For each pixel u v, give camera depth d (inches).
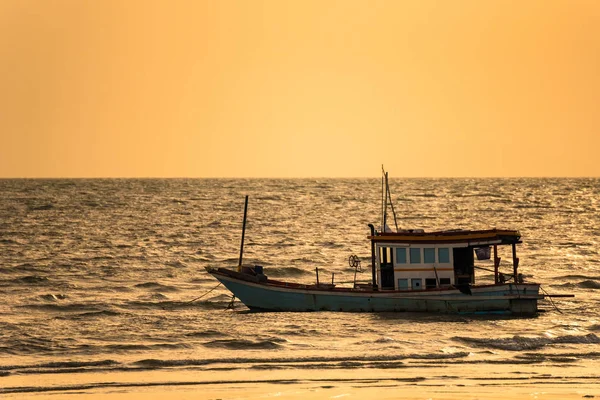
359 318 6988.2
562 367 5270.7
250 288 7391.7
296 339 6220.5
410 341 6067.9
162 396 4616.1
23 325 6934.1
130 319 7258.9
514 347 5885.8
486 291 7096.5
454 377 5002.5
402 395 4589.1
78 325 6943.9
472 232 7170.3
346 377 5024.6
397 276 7190.0
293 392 4665.4
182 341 6181.1
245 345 6018.7
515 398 4530.0
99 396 4633.4
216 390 4734.3
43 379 5029.5
